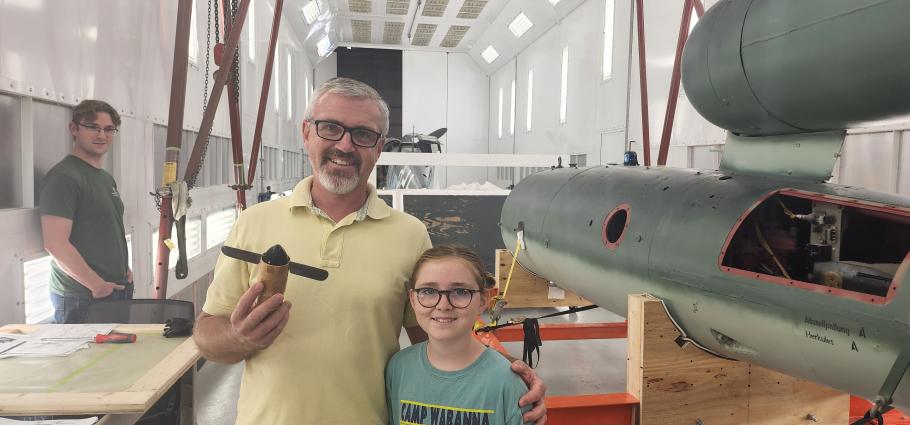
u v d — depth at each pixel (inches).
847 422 97.0
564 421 91.4
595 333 144.1
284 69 428.1
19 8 102.4
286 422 52.9
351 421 53.6
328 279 53.9
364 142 53.4
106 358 79.7
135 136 152.9
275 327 46.3
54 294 114.1
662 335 89.7
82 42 125.0
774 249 82.7
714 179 93.0
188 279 194.2
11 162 106.7
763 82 76.9
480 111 728.3
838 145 77.2
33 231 110.0
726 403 93.0
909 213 63.0
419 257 57.5
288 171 452.4
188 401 100.2
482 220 253.1
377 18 581.9
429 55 711.1
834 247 74.4
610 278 106.0
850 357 61.3
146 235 160.6
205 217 216.1
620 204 107.7
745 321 74.6
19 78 102.6
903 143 144.6
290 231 55.2
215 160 239.0
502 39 588.1
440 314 53.0
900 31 56.6
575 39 409.4
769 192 79.1
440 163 263.9
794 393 95.4
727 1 85.4
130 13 148.9
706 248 81.7
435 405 53.8
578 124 403.2
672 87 149.9
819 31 65.8
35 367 75.4
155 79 165.8
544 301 177.8
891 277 66.3
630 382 93.7
